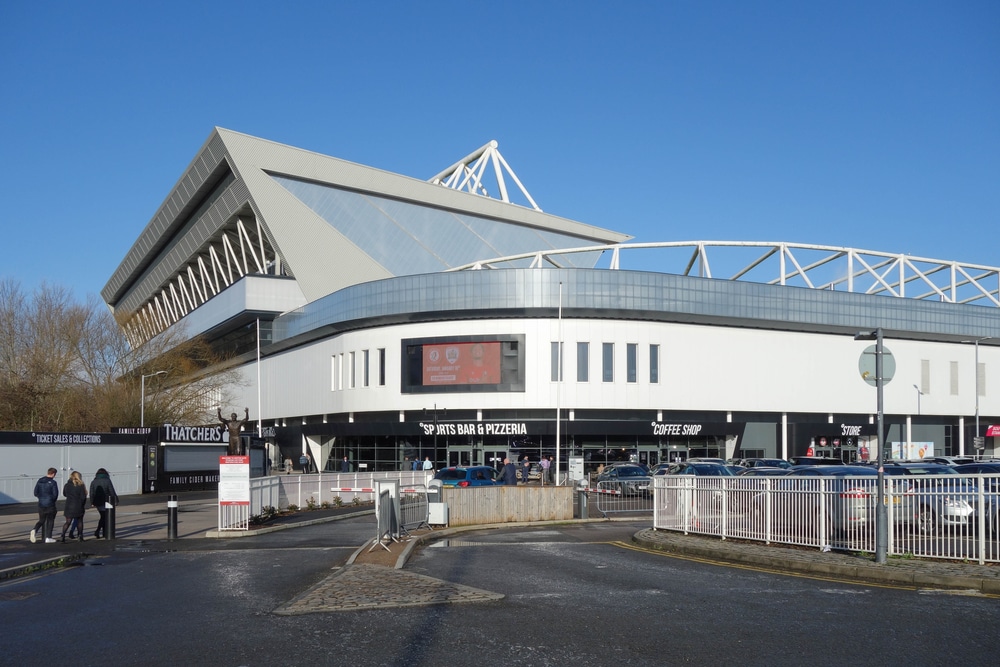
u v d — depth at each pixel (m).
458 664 8.55
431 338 62.56
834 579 14.50
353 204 81.69
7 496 39.59
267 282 78.81
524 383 60.41
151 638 10.02
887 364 15.98
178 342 76.44
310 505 34.22
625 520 29.16
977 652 9.02
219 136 75.69
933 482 15.82
